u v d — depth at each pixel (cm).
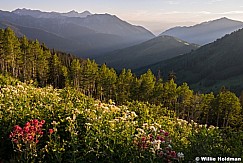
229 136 1115
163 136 941
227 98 6925
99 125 923
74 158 811
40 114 1016
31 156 775
